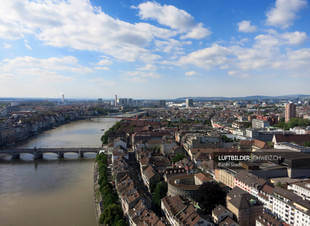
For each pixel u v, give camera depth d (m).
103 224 173.75
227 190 195.25
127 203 173.00
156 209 187.00
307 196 175.00
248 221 154.75
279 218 156.25
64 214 191.50
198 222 138.25
